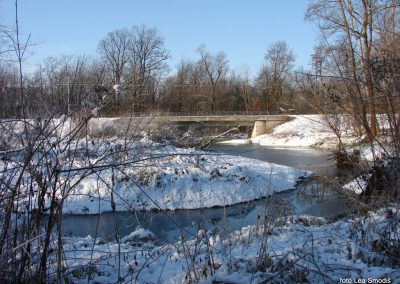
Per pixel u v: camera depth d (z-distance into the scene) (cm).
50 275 404
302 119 3966
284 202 739
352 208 648
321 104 695
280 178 1644
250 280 393
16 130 372
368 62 570
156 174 1382
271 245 565
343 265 449
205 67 6769
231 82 6869
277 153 2902
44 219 409
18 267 372
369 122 693
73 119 375
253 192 1457
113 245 602
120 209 1205
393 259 493
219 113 5509
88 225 1069
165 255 536
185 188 1388
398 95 565
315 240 580
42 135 372
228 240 579
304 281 411
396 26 826
